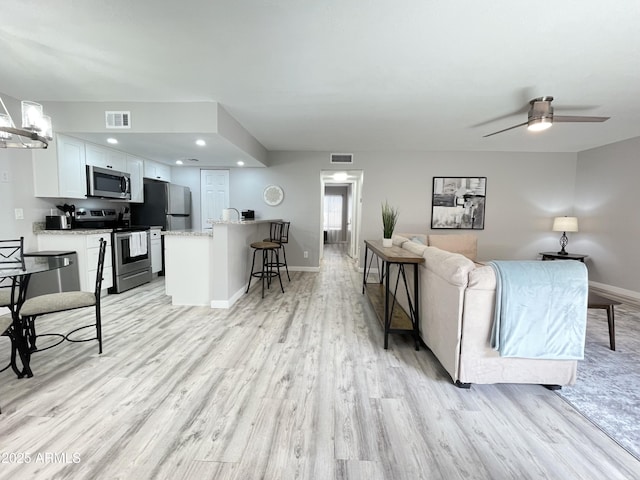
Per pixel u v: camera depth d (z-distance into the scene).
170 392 1.93
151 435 1.56
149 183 5.15
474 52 2.19
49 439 1.51
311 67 2.45
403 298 3.19
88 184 3.86
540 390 2.02
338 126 4.11
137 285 4.57
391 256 2.55
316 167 5.78
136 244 4.51
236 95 3.06
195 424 1.64
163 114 3.28
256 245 4.21
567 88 2.79
